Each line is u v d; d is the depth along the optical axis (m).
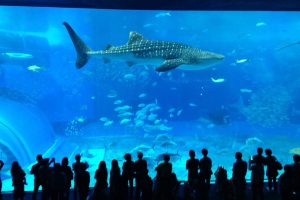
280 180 6.14
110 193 6.09
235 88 39.47
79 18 42.44
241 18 42.66
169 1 9.11
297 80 33.00
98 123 28.27
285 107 27.75
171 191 6.07
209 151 15.48
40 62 29.56
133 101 36.28
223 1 9.04
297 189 5.97
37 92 29.77
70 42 42.09
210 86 38.38
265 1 9.05
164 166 6.16
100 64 34.84
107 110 35.56
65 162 6.36
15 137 13.13
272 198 6.88
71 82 35.22
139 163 6.39
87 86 35.28
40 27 41.16
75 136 20.89
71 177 6.36
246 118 28.67
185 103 37.88
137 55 10.24
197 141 18.08
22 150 13.21
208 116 27.28
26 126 14.74
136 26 46.31
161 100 37.38
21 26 40.12
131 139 19.20
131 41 10.33
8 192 7.84
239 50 40.19
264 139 18.69
